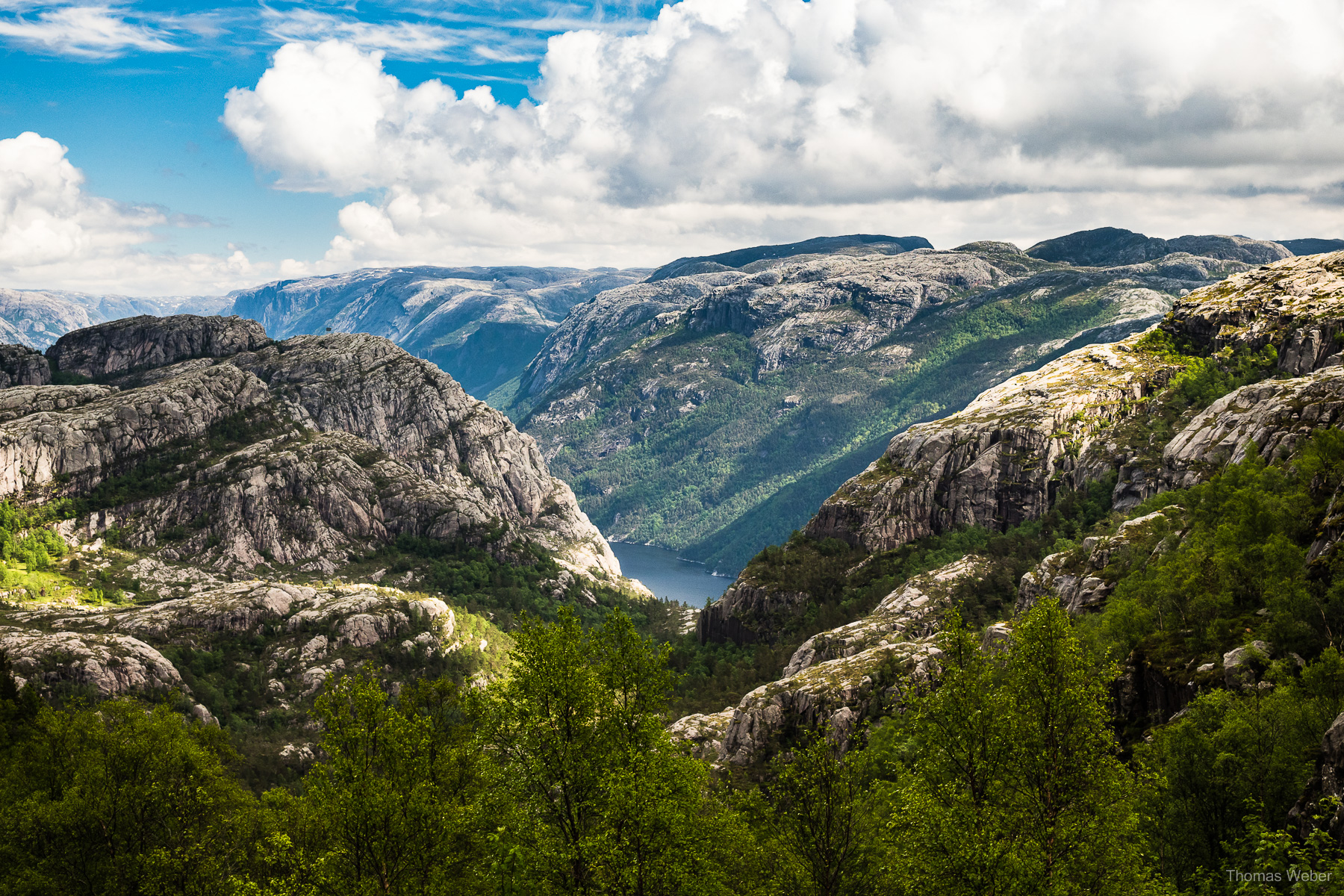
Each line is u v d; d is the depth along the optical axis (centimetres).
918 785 6900
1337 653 7756
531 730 7219
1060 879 5994
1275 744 6906
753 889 7662
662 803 6769
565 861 6762
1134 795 6862
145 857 8550
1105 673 7088
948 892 6100
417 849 6888
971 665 7344
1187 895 6138
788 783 8200
